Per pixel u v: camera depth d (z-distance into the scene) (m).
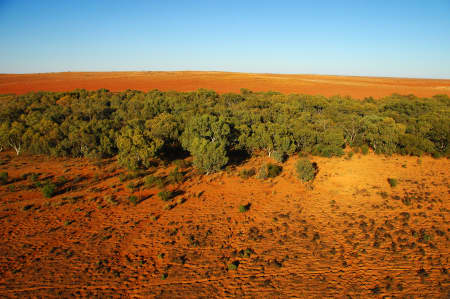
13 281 15.05
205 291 14.64
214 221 21.64
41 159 35.25
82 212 22.59
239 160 36.47
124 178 28.97
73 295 14.21
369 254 17.67
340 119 51.81
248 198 25.66
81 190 26.62
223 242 18.95
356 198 25.66
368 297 14.30
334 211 23.27
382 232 20.05
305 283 15.26
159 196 25.03
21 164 33.25
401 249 18.11
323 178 30.34
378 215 22.53
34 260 16.78
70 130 36.66
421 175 31.42
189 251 17.95
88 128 36.88
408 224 21.12
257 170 32.50
